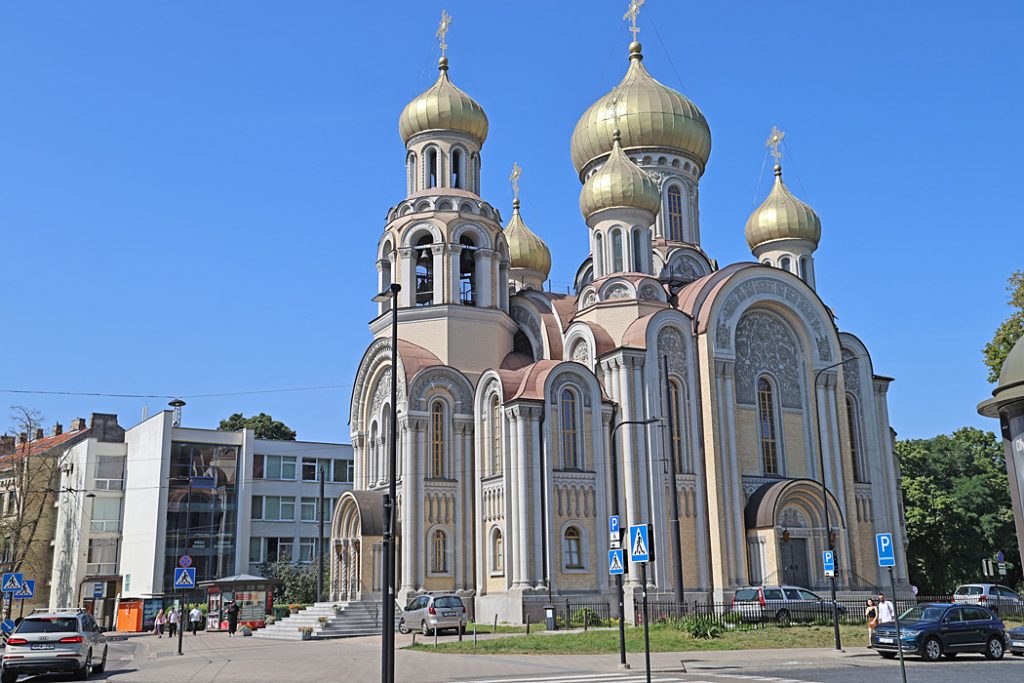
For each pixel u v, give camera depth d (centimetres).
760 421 5750
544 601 4912
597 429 5244
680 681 2689
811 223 6788
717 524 5278
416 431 5478
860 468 6081
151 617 7500
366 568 5450
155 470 8256
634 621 4675
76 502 8612
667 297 5953
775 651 3662
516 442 5094
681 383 5494
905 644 3394
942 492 7512
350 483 9375
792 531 5366
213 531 8494
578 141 6794
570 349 5775
